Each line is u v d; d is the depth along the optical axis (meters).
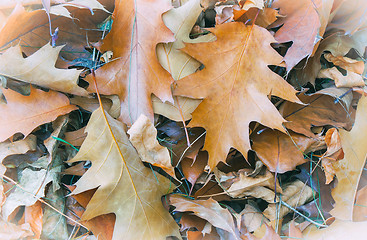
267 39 0.39
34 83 0.39
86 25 0.42
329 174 0.41
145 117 0.37
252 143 0.41
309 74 0.42
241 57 0.39
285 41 0.40
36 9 0.39
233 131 0.39
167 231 0.39
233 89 0.39
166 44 0.39
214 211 0.39
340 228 0.40
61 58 0.41
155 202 0.39
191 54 0.39
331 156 0.41
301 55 0.39
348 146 0.40
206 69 0.39
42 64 0.37
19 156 0.40
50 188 0.40
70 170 0.40
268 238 0.38
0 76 0.38
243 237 0.39
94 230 0.38
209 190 0.41
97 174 0.37
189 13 0.40
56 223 0.39
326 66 0.44
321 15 0.39
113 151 0.38
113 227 0.39
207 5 0.42
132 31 0.39
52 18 0.40
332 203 0.41
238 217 0.40
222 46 0.39
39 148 0.40
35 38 0.40
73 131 0.40
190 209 0.39
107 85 0.39
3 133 0.37
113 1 0.41
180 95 0.38
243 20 0.40
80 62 0.41
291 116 0.41
